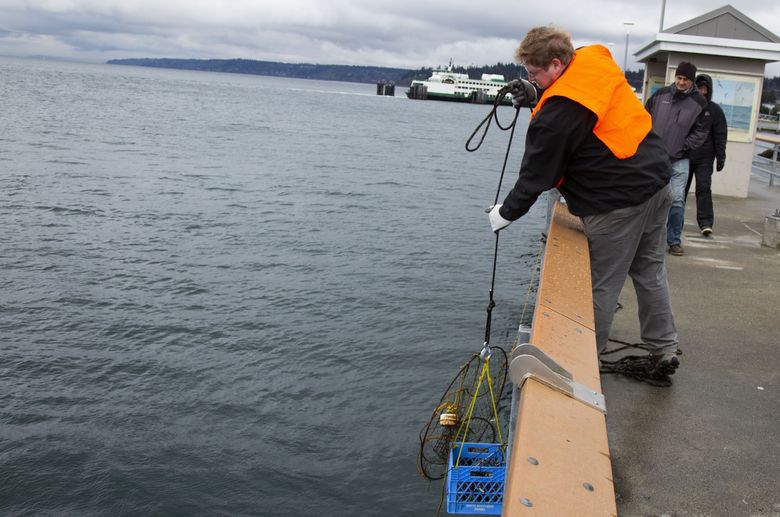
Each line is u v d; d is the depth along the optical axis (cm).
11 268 1278
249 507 603
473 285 1223
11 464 661
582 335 239
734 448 308
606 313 336
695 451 305
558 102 286
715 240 764
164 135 4428
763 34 1068
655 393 363
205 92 13250
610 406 346
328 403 778
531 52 290
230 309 1088
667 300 358
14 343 936
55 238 1526
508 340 954
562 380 204
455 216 1972
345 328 1005
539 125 288
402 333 984
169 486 632
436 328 1005
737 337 449
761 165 1561
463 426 611
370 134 5691
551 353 218
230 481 638
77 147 3416
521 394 206
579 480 162
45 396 794
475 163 3766
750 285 574
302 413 757
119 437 712
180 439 709
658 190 316
